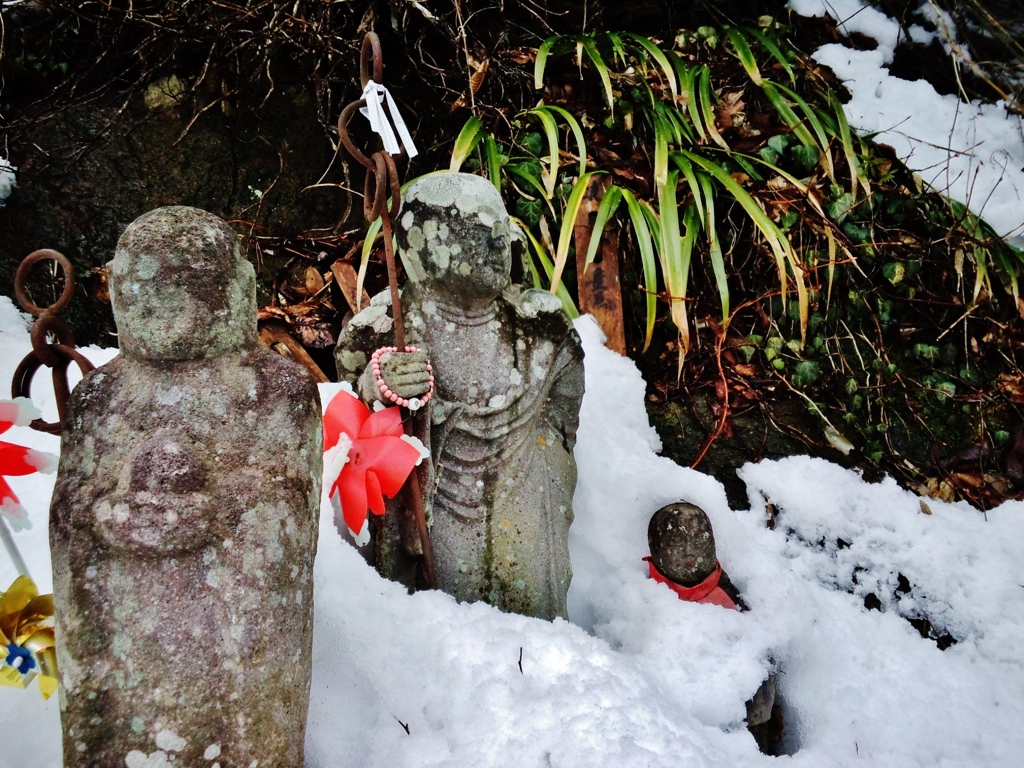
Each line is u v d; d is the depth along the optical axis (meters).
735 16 3.68
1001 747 2.31
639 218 2.86
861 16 3.68
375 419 1.87
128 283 1.36
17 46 2.82
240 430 1.37
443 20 3.15
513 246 2.19
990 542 2.76
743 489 2.83
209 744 1.26
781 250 2.87
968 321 3.18
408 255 2.01
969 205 3.31
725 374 3.01
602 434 2.68
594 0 3.53
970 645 2.59
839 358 3.08
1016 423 3.07
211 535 1.30
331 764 1.61
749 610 2.39
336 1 2.97
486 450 2.07
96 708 1.26
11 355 2.34
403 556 2.03
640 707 1.73
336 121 3.11
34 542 1.85
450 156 3.20
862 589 2.67
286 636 1.34
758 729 2.24
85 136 2.83
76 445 1.36
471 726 1.67
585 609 2.36
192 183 2.90
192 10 2.85
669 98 3.29
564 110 3.04
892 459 2.95
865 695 2.38
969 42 3.70
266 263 2.90
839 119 3.25
